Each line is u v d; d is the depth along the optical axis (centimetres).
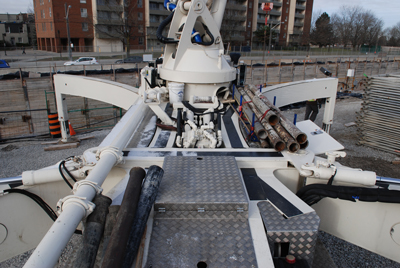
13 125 1222
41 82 1327
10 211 281
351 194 265
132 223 184
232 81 527
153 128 390
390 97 944
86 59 2994
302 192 275
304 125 409
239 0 5259
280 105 664
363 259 461
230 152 311
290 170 301
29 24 6259
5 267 441
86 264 173
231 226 209
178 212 216
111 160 254
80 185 204
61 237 156
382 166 850
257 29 5656
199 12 474
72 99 1292
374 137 991
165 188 232
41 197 298
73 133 1120
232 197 219
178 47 478
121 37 4166
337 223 294
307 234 206
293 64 2384
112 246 164
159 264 176
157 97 411
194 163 274
